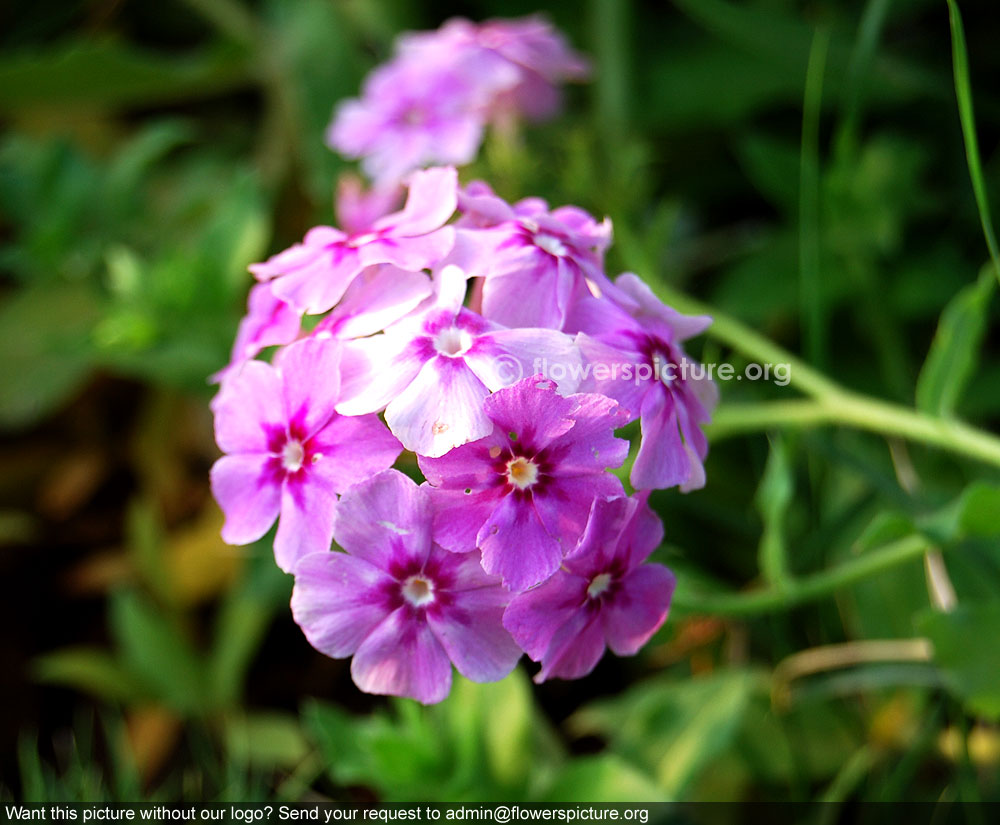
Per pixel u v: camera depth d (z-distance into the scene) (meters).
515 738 0.29
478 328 0.23
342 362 0.23
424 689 0.23
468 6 0.47
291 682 0.37
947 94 0.40
